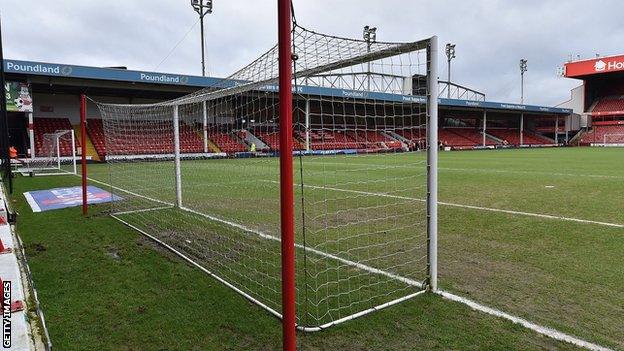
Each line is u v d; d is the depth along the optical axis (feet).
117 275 12.34
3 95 29.43
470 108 130.52
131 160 41.16
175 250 14.87
